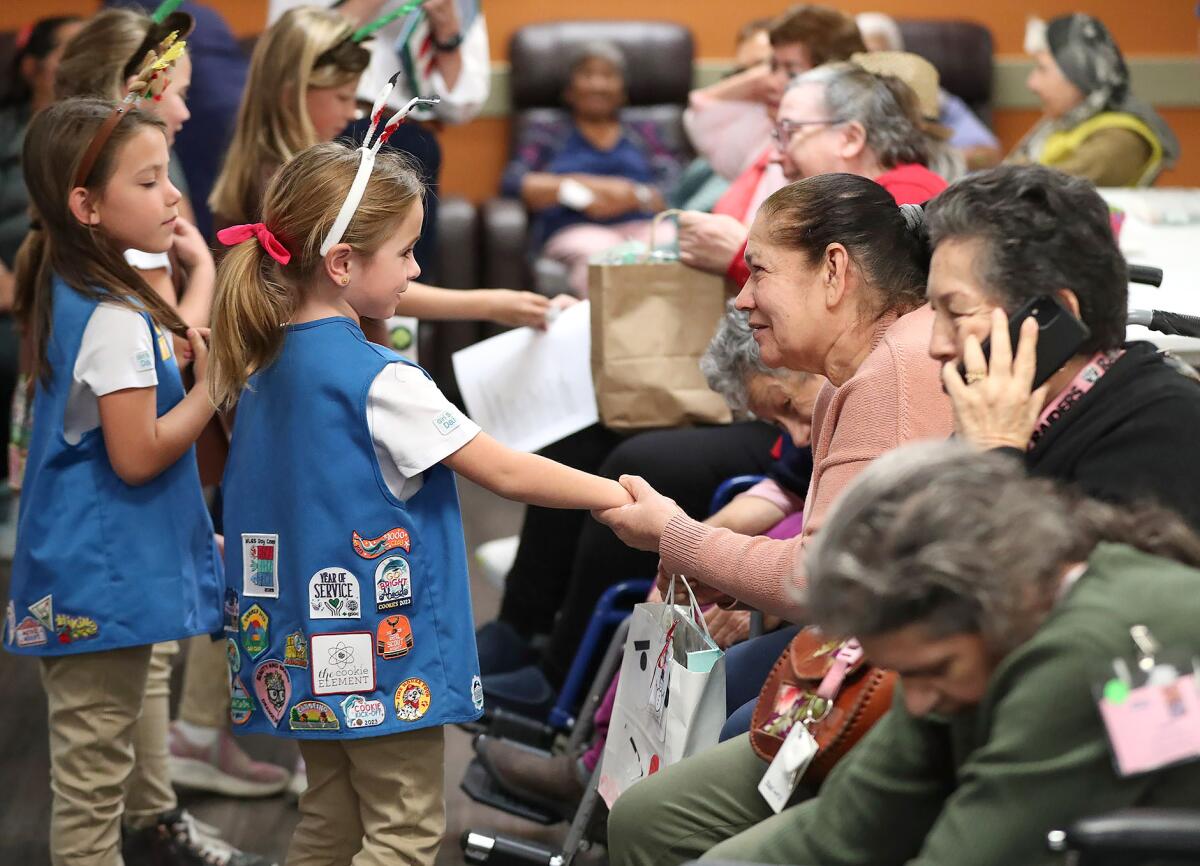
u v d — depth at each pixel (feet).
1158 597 5.14
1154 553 5.49
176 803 11.86
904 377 7.68
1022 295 6.61
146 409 9.16
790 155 11.46
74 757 9.59
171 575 9.53
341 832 9.02
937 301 6.84
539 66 24.16
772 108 14.08
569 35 24.26
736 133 16.03
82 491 9.37
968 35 24.56
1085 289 6.58
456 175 25.88
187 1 16.51
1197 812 4.81
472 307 12.30
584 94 23.52
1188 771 5.05
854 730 6.91
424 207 8.76
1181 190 16.55
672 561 8.41
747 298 8.32
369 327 9.74
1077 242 6.56
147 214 9.32
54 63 16.05
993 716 5.29
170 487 9.55
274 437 8.38
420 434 8.18
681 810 7.74
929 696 5.41
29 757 13.23
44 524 9.40
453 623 8.51
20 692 14.66
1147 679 4.95
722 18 25.71
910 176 10.98
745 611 10.25
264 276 8.27
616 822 7.94
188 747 12.44
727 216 12.07
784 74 13.88
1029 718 5.10
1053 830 5.10
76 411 9.32
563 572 13.53
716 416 12.26
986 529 5.06
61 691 9.62
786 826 6.46
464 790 11.55
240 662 8.75
